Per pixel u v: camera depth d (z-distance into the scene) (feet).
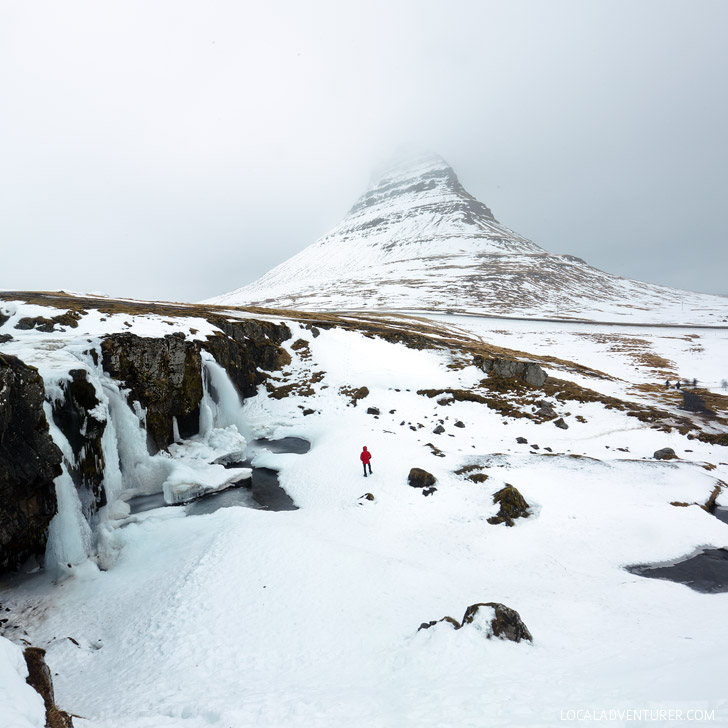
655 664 32.37
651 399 163.32
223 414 126.72
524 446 111.55
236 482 94.17
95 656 44.91
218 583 52.80
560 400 146.51
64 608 54.08
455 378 165.58
